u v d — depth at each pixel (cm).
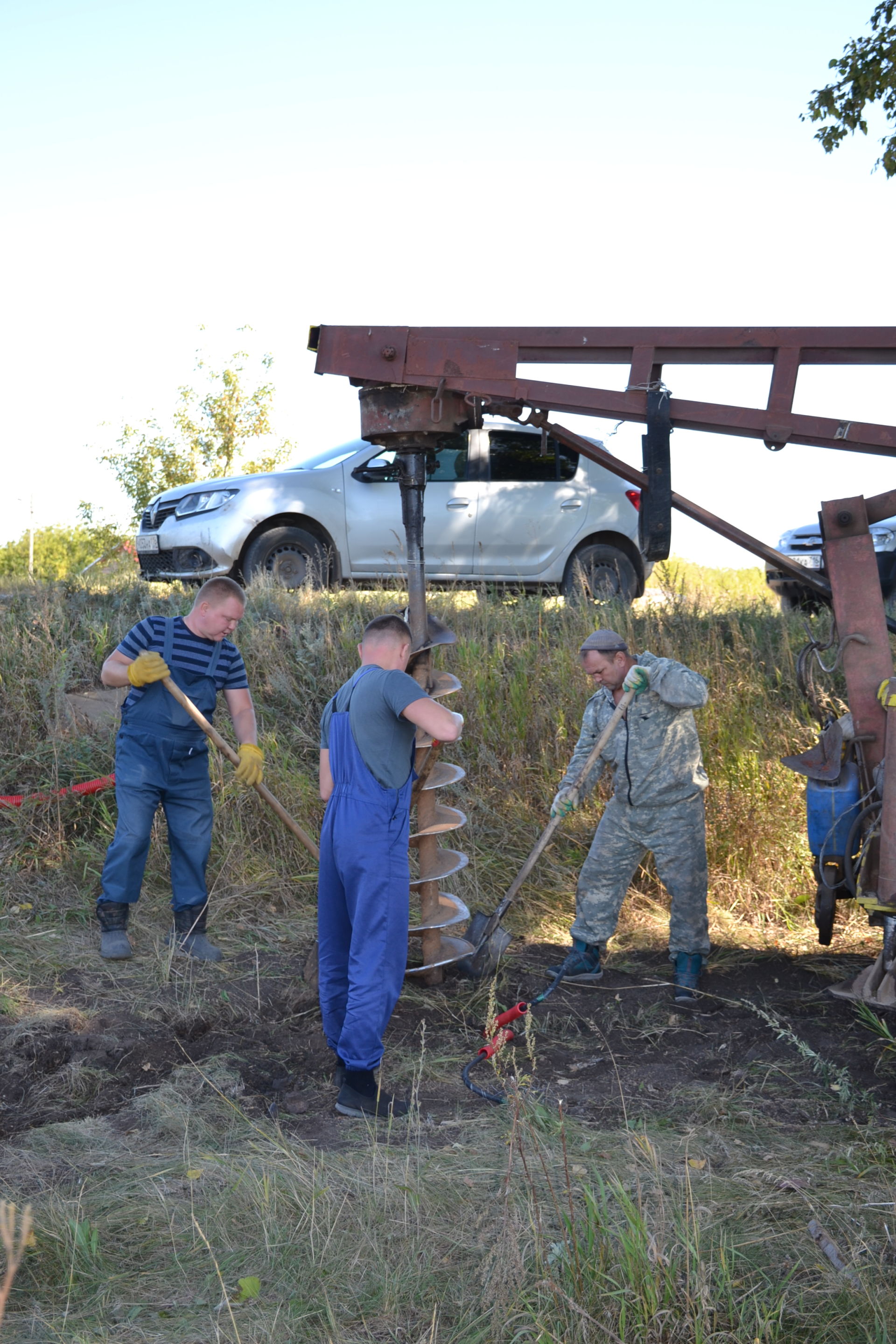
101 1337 222
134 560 1634
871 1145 310
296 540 919
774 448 378
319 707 714
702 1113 340
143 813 462
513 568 979
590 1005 448
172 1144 313
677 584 995
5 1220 207
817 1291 235
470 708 696
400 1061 383
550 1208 267
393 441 416
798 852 599
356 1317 232
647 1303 220
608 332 380
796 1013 436
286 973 462
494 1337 222
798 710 703
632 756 458
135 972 447
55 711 660
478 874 584
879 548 914
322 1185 280
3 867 538
